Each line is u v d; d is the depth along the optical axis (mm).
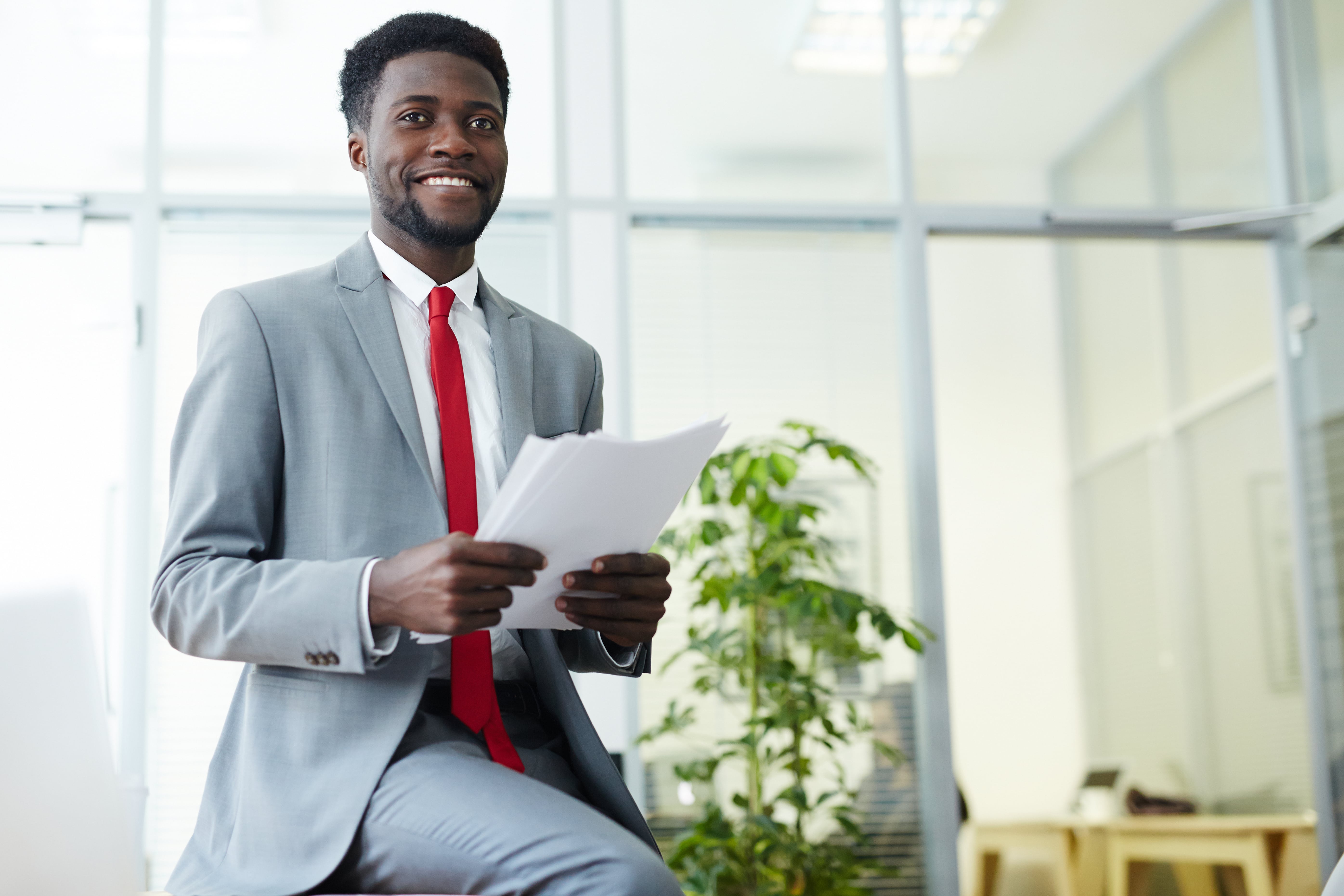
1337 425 3213
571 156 3168
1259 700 3949
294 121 3080
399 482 1141
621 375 3064
